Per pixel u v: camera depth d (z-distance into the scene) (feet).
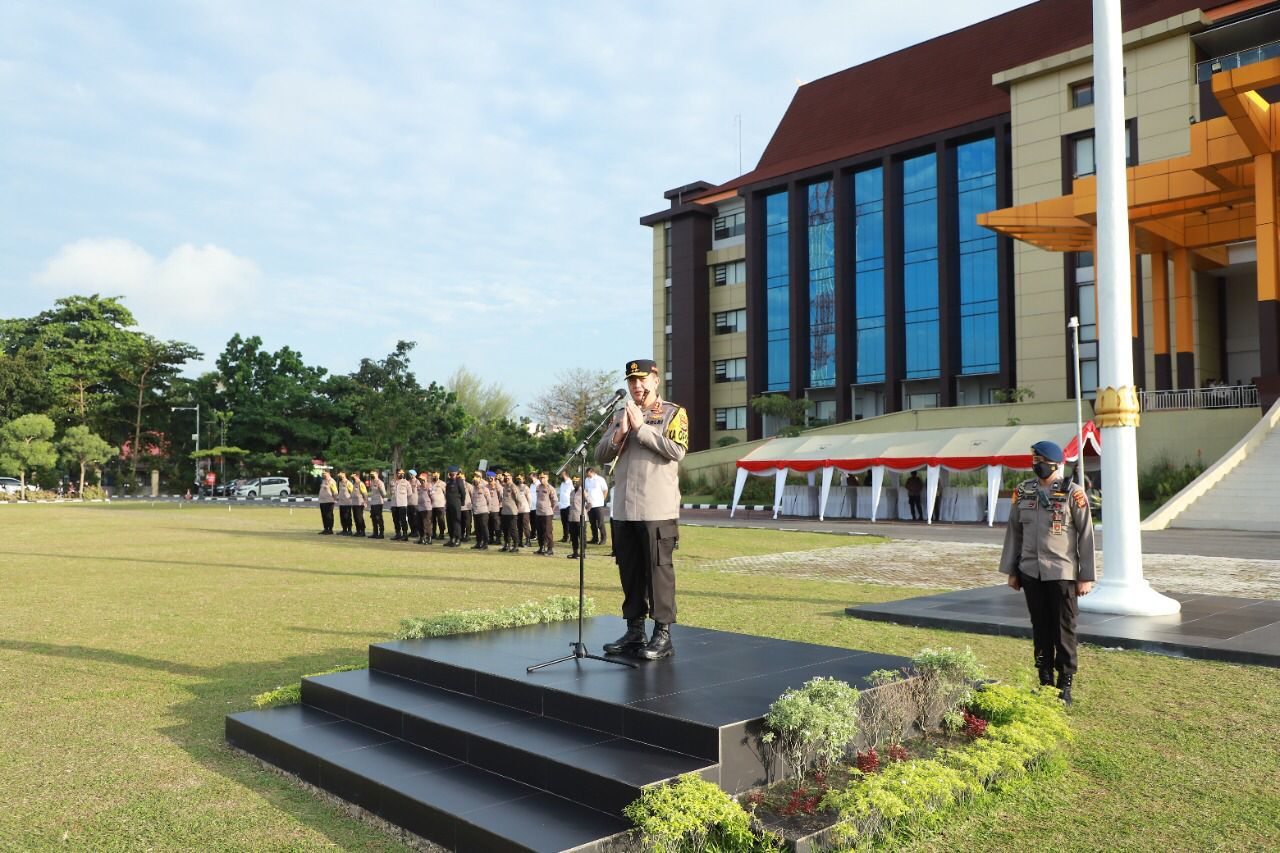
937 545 71.87
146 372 243.40
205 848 14.34
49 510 147.13
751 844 13.35
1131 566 33.42
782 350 182.91
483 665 19.89
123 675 25.85
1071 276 134.62
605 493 75.56
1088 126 130.41
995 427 111.55
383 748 17.75
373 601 40.22
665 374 205.05
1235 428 98.58
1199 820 14.74
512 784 15.60
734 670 19.40
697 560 60.34
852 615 34.94
